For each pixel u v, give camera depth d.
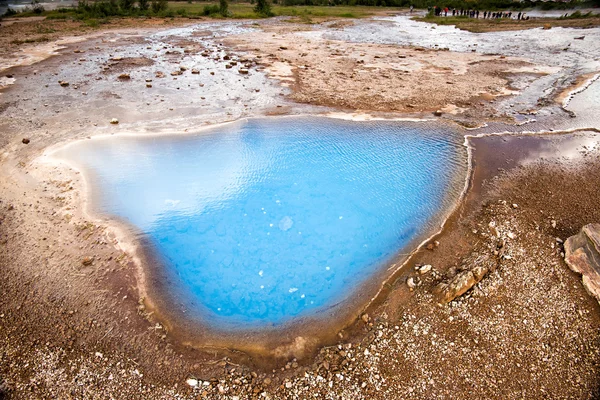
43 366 4.62
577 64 17.28
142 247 6.42
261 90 13.45
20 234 6.57
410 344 4.90
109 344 4.89
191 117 11.05
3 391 4.36
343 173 8.58
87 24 27.27
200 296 5.64
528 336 4.96
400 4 51.41
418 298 5.52
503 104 12.54
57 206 7.26
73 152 9.04
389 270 6.07
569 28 27.48
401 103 12.45
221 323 5.25
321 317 5.34
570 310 5.28
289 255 6.38
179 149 9.30
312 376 4.56
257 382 4.50
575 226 6.82
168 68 16.19
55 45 20.22
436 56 19.45
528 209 7.30
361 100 12.63
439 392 4.39
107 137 9.77
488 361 4.69
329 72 15.99
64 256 6.16
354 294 5.68
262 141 9.80
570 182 8.16
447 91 13.70
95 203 7.38
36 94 12.67
